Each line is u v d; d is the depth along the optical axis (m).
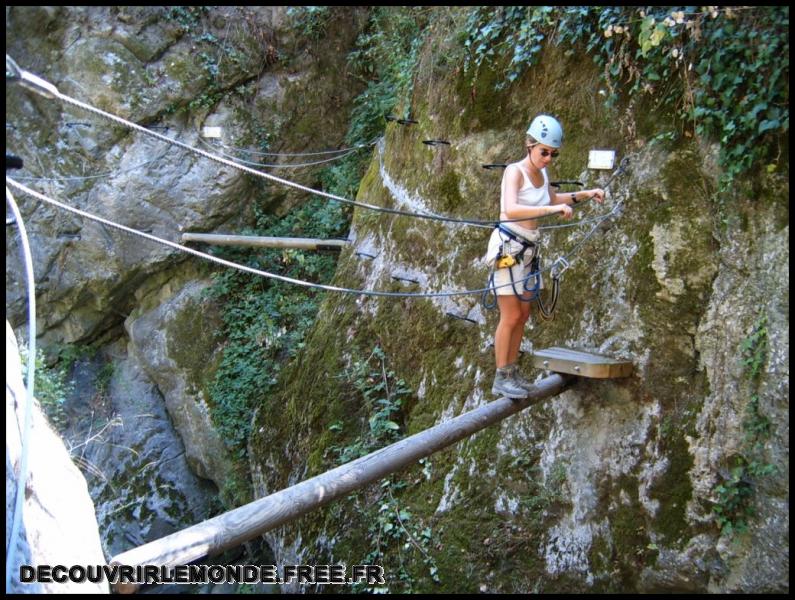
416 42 8.80
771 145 4.40
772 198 4.41
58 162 12.30
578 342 5.57
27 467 3.00
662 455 4.91
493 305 4.92
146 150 12.35
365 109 12.38
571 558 5.31
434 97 7.69
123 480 11.61
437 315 7.18
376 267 8.38
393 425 7.13
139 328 12.61
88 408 12.71
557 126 4.45
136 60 12.27
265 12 12.91
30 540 2.92
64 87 12.21
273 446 8.86
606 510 5.17
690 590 4.70
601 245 5.51
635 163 5.30
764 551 4.31
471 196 6.93
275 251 12.27
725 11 4.41
